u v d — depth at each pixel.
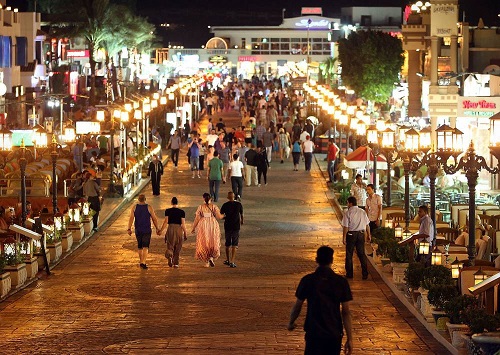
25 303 18.69
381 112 68.25
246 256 24.86
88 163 37.94
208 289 20.31
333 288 10.88
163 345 15.04
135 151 45.31
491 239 22.31
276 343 15.16
